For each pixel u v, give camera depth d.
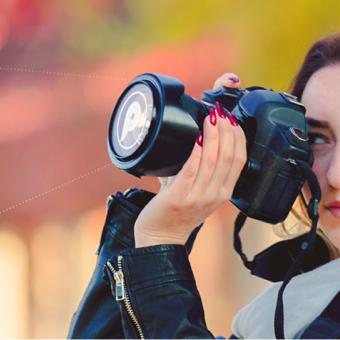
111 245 4.21
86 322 4.16
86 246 14.10
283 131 3.65
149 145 3.49
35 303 14.10
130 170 3.59
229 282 13.54
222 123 3.63
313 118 3.84
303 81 4.02
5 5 13.62
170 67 12.72
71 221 13.95
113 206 4.29
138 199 4.27
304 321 3.84
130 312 3.68
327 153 3.80
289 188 3.66
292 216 4.41
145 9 12.91
